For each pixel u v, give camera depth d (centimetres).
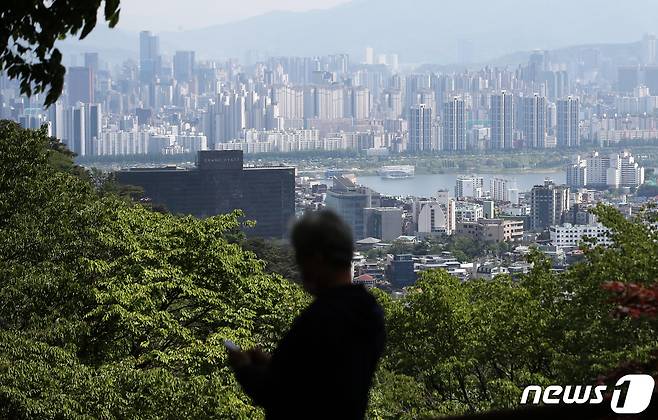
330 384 599
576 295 3262
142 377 2617
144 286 3111
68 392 2417
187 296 3375
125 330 3105
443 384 3662
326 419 602
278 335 3569
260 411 2845
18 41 982
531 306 3331
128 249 3306
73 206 3241
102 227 3341
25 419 2256
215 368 3081
